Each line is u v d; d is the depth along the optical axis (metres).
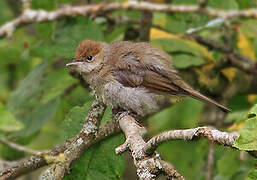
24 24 12.38
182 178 6.68
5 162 8.54
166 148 13.99
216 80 13.66
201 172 13.30
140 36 13.23
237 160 11.35
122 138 9.12
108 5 12.62
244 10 13.41
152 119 13.94
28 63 15.92
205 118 14.02
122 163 9.10
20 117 13.98
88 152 9.11
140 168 6.96
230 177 12.02
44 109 12.74
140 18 13.68
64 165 8.42
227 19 12.85
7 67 16.03
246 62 13.75
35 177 14.02
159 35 13.68
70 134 9.40
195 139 6.64
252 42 14.27
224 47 13.80
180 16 13.89
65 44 12.24
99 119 8.71
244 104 13.84
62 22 12.48
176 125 14.02
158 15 14.70
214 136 6.52
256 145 6.18
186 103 14.19
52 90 12.59
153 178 6.84
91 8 12.48
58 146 8.95
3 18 15.88
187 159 13.88
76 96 12.91
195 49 13.13
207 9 12.83
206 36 15.51
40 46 11.95
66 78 12.84
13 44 13.49
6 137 12.40
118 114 9.97
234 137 6.43
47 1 12.86
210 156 11.91
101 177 9.07
